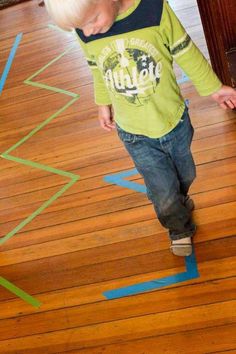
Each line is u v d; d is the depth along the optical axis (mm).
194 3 3762
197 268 1867
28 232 2314
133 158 1658
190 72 1472
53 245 2197
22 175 2695
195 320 1699
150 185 1717
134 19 1353
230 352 1573
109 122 1743
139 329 1738
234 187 2139
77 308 1891
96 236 2160
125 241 2086
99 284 1951
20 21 4664
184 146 1651
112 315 1817
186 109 1616
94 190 2412
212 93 1502
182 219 1857
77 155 2693
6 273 2143
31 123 3129
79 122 2963
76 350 1748
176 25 1407
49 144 2867
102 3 1238
